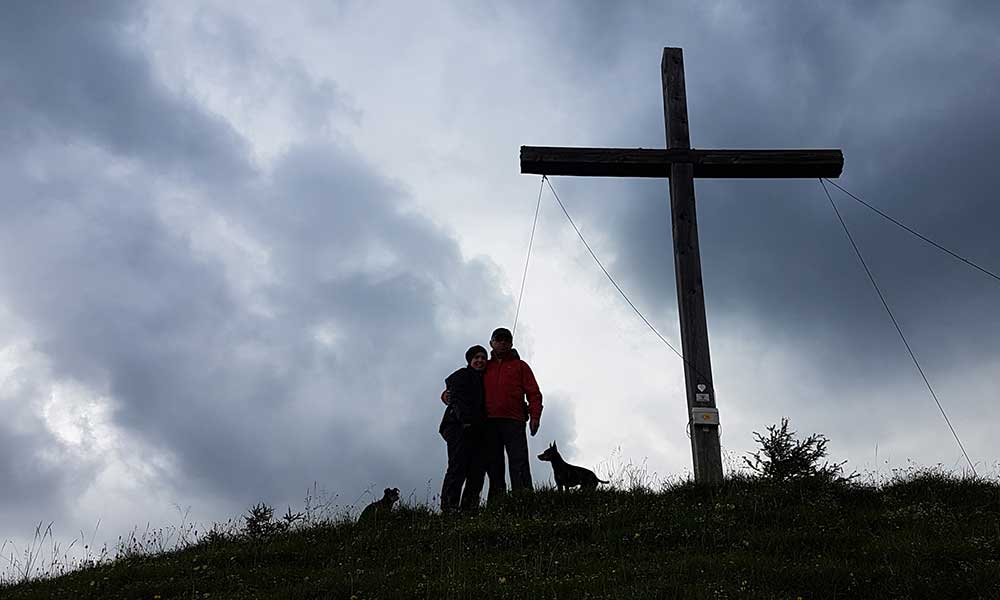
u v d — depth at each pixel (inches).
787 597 316.5
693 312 537.3
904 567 338.6
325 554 412.5
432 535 425.7
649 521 419.2
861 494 449.1
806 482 449.1
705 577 340.2
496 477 497.7
